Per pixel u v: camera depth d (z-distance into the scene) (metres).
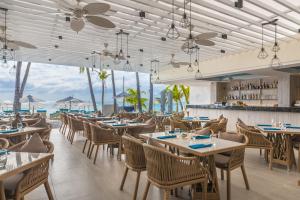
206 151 2.53
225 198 3.09
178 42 7.58
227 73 9.73
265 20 5.62
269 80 10.91
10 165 1.99
